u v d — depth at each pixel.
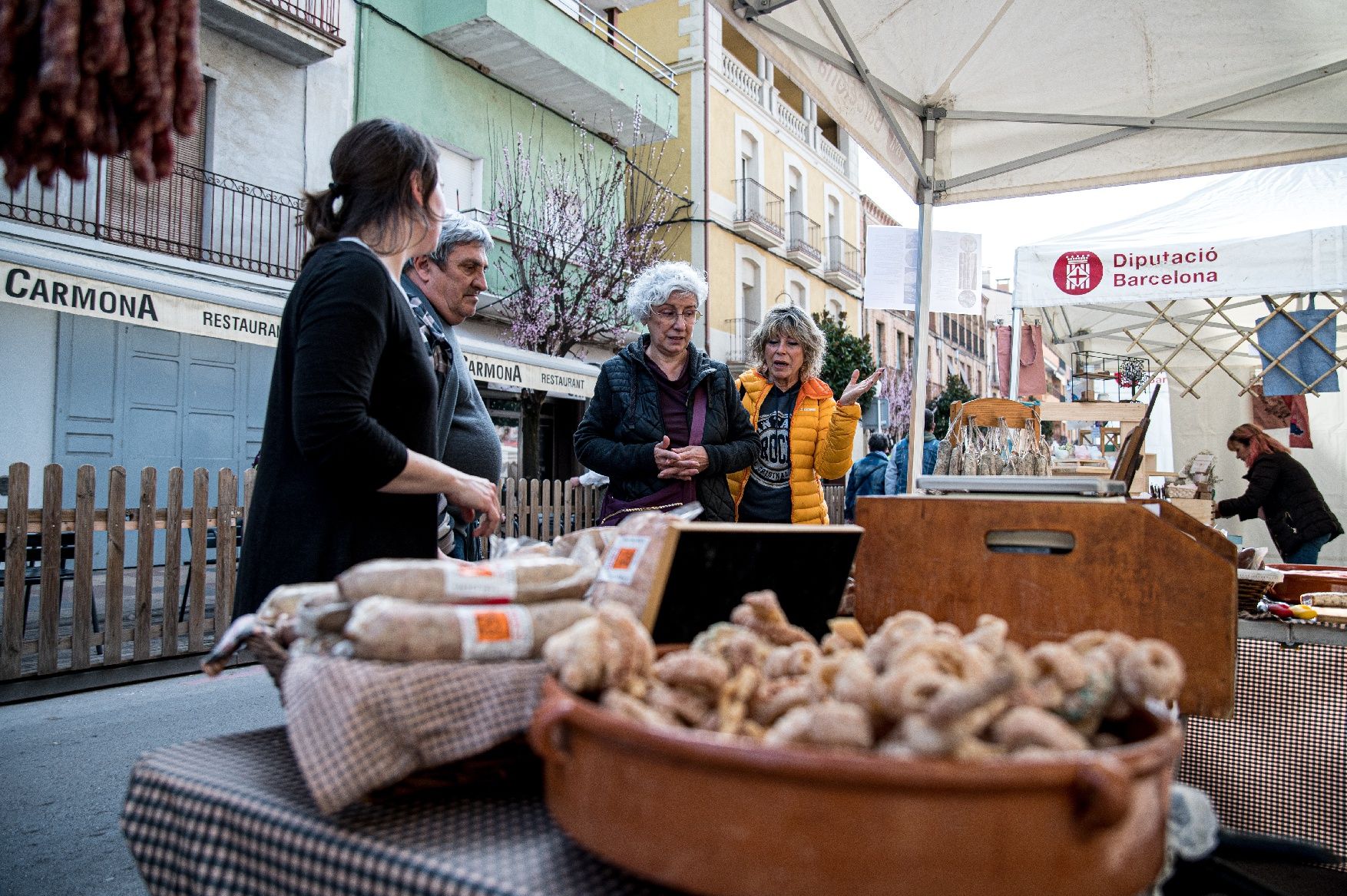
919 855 0.56
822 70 3.54
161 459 10.12
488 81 13.20
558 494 7.69
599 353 15.27
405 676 0.83
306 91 10.94
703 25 18.17
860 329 25.89
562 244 13.27
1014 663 0.57
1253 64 3.71
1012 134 4.34
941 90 4.04
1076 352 9.17
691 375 2.98
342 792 0.81
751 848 0.59
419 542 1.58
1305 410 7.12
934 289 4.21
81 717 4.00
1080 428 6.00
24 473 4.45
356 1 11.45
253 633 1.03
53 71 0.95
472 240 2.40
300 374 1.40
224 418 10.80
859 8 3.39
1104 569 1.31
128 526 4.87
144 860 0.94
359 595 0.91
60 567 4.59
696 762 0.61
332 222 1.65
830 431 3.13
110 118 1.04
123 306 6.21
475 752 0.84
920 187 4.32
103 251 8.62
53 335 9.20
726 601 1.12
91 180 8.97
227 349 10.84
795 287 22.11
